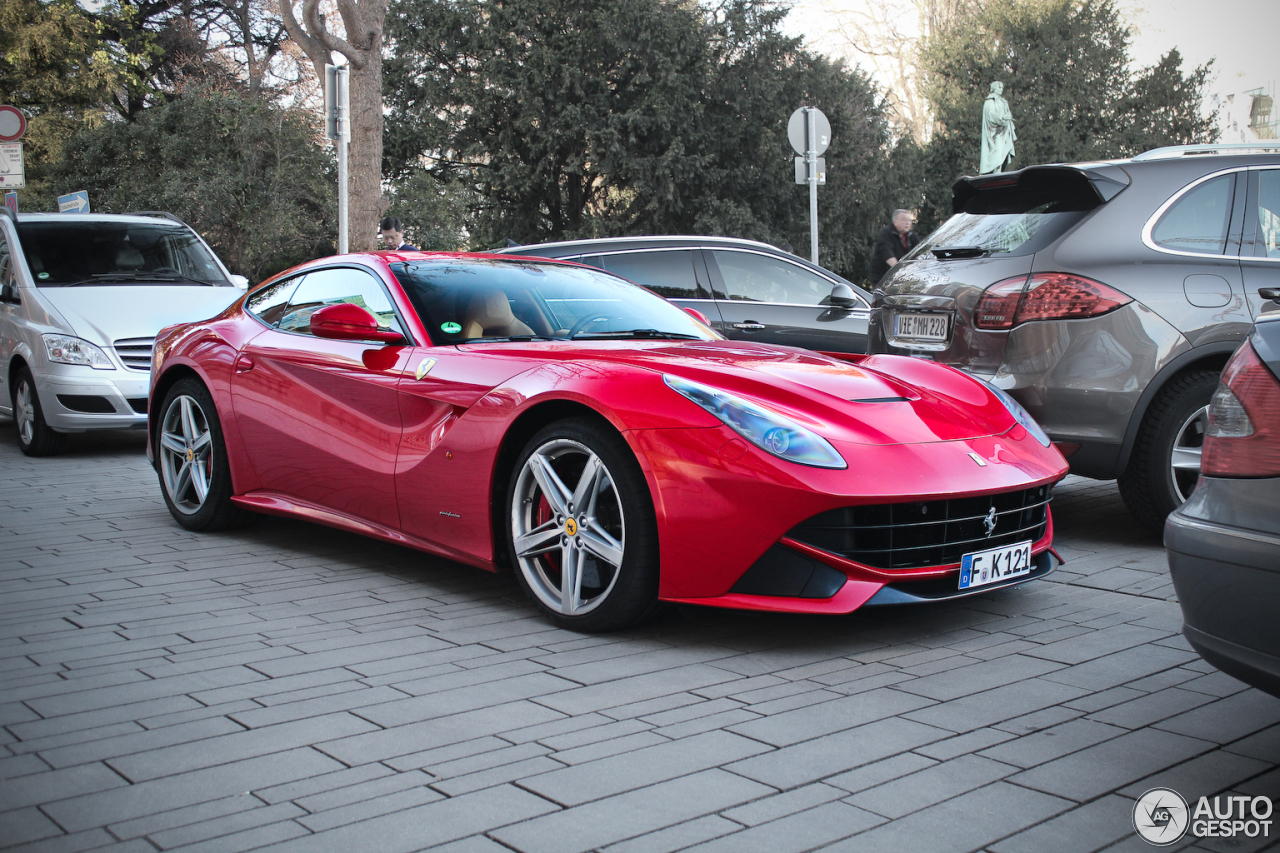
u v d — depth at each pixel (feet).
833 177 93.09
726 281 25.59
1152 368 14.88
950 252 16.81
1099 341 15.06
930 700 9.32
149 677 9.98
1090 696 9.40
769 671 10.18
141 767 7.88
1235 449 7.32
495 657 10.62
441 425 12.74
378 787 7.50
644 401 10.94
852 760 7.98
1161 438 15.14
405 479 13.08
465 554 12.54
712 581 10.56
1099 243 15.43
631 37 84.89
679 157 84.53
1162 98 129.29
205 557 15.19
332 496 14.32
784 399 11.27
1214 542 7.22
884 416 11.42
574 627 11.47
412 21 86.17
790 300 26.37
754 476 10.30
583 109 85.40
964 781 7.61
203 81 94.48
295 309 15.78
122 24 94.43
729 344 13.91
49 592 13.21
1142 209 15.53
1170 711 9.02
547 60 82.99
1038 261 15.61
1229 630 7.18
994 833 6.81
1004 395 13.14
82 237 28.60
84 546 15.88
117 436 29.99
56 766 7.90
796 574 10.44
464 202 64.13
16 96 84.89
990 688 9.64
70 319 25.40
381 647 10.95
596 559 11.47
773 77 89.20
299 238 58.75
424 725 8.73
